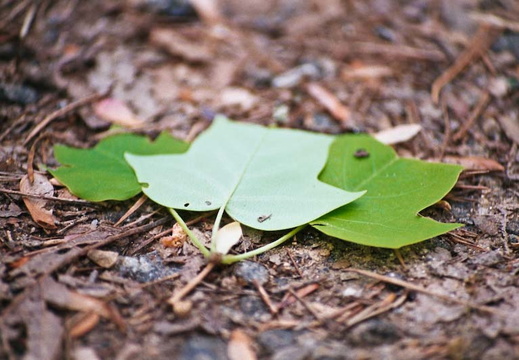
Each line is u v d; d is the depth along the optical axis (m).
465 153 0.53
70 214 0.49
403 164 0.50
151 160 0.50
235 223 0.48
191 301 0.46
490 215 0.50
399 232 0.47
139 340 0.44
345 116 0.56
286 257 0.48
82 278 0.46
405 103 0.56
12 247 0.47
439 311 0.46
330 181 0.50
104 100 0.56
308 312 0.46
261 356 0.44
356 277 0.47
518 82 0.57
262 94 0.57
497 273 0.47
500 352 0.44
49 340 0.44
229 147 0.51
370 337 0.45
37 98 0.55
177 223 0.49
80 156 0.51
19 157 0.52
